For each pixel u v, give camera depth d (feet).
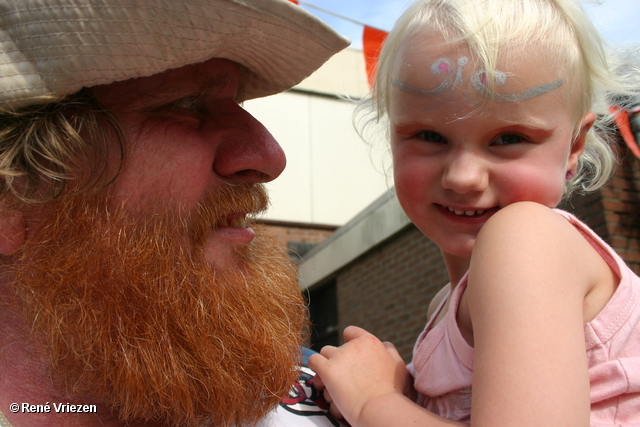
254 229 4.12
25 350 3.07
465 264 3.85
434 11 3.52
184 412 3.11
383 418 3.05
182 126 3.33
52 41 2.70
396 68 3.61
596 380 2.98
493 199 3.32
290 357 3.63
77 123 2.96
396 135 3.70
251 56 3.50
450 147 3.37
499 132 3.23
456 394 3.25
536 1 3.45
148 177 3.17
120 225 3.08
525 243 2.69
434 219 3.53
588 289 2.91
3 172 2.80
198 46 2.96
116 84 3.15
